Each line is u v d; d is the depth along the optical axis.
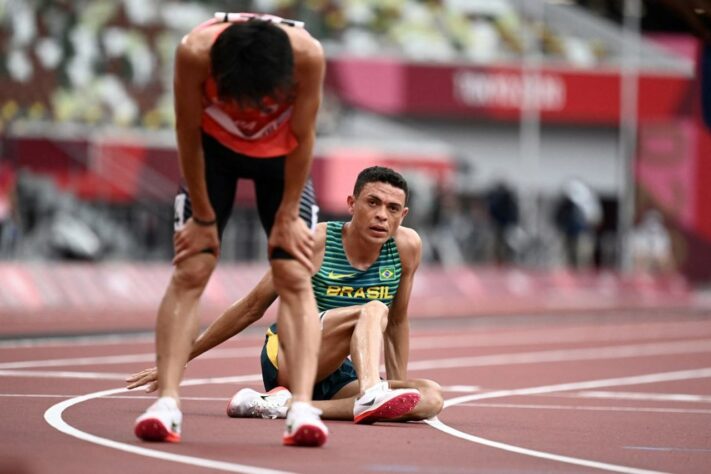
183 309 18.33
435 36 112.94
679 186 114.56
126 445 17.89
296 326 18.34
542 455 19.03
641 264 111.94
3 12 95.19
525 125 108.38
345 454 17.89
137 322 60.97
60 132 90.50
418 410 22.58
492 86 107.75
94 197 88.94
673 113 112.81
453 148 107.31
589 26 118.50
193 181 17.81
